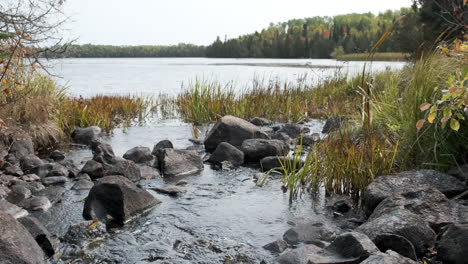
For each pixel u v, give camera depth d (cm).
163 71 3997
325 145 557
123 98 1308
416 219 344
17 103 707
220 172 608
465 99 328
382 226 338
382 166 489
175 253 350
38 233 344
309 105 1203
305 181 534
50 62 610
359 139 575
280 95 1170
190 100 1145
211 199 488
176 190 508
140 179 568
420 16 1485
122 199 425
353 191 493
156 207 458
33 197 463
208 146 756
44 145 756
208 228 402
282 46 9681
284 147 704
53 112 842
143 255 346
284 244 358
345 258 304
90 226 388
